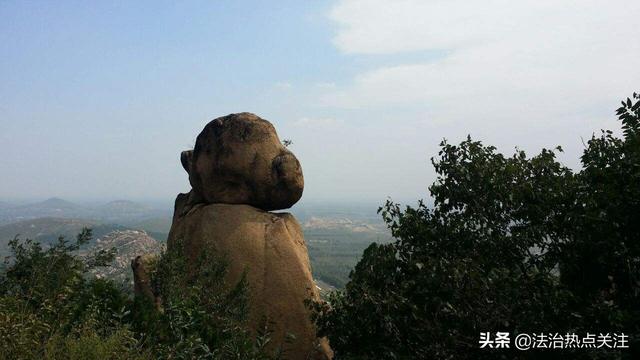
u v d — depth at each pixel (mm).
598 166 7504
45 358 4633
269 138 13508
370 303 7605
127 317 7375
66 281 6191
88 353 4695
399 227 8875
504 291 6477
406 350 7258
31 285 5945
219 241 12133
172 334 6723
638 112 6938
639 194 6617
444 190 8766
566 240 7594
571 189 7676
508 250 7805
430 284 7172
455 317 6914
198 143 13938
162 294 9859
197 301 9469
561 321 6445
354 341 7887
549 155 8328
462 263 7004
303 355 11227
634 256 6703
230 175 13211
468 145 8812
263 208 13648
